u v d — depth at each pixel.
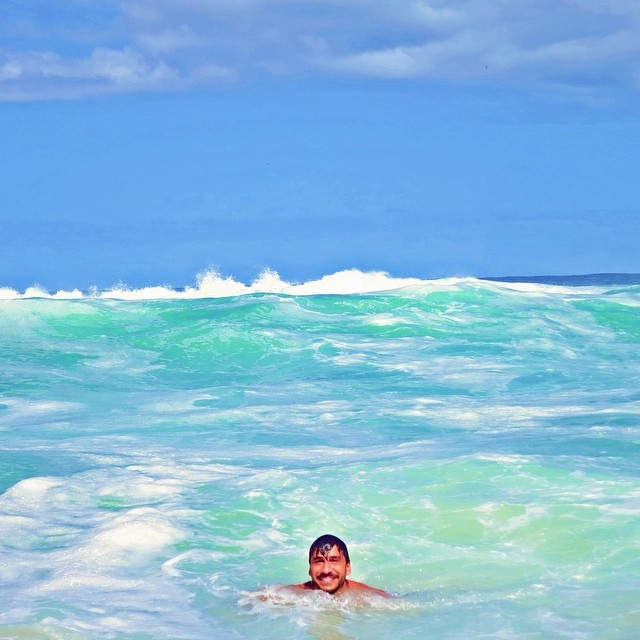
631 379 15.85
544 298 24.36
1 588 6.15
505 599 5.99
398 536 7.35
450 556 6.89
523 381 15.67
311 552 6.08
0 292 29.06
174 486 8.90
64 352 18.84
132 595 6.05
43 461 10.11
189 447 10.95
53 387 15.71
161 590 6.16
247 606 5.86
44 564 6.66
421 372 16.47
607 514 7.71
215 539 7.31
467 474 9.05
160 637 5.32
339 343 19.25
